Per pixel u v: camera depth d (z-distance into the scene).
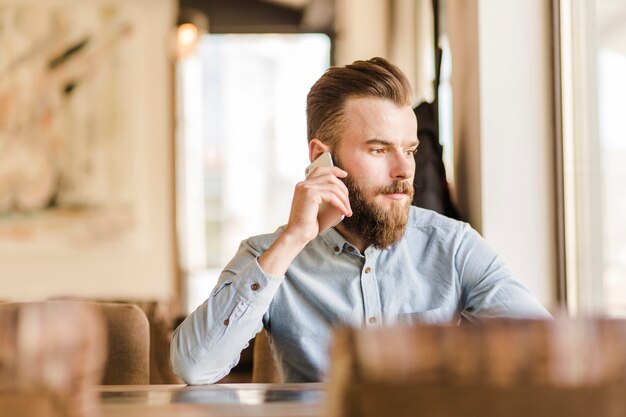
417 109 2.44
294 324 1.54
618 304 1.79
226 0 5.81
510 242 2.08
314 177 1.47
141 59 5.86
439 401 0.55
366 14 4.96
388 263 1.56
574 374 0.55
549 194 2.09
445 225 1.62
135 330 1.46
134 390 1.10
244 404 0.97
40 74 5.82
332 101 1.53
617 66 1.79
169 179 5.86
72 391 0.65
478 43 2.10
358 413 0.55
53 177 5.82
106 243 5.84
